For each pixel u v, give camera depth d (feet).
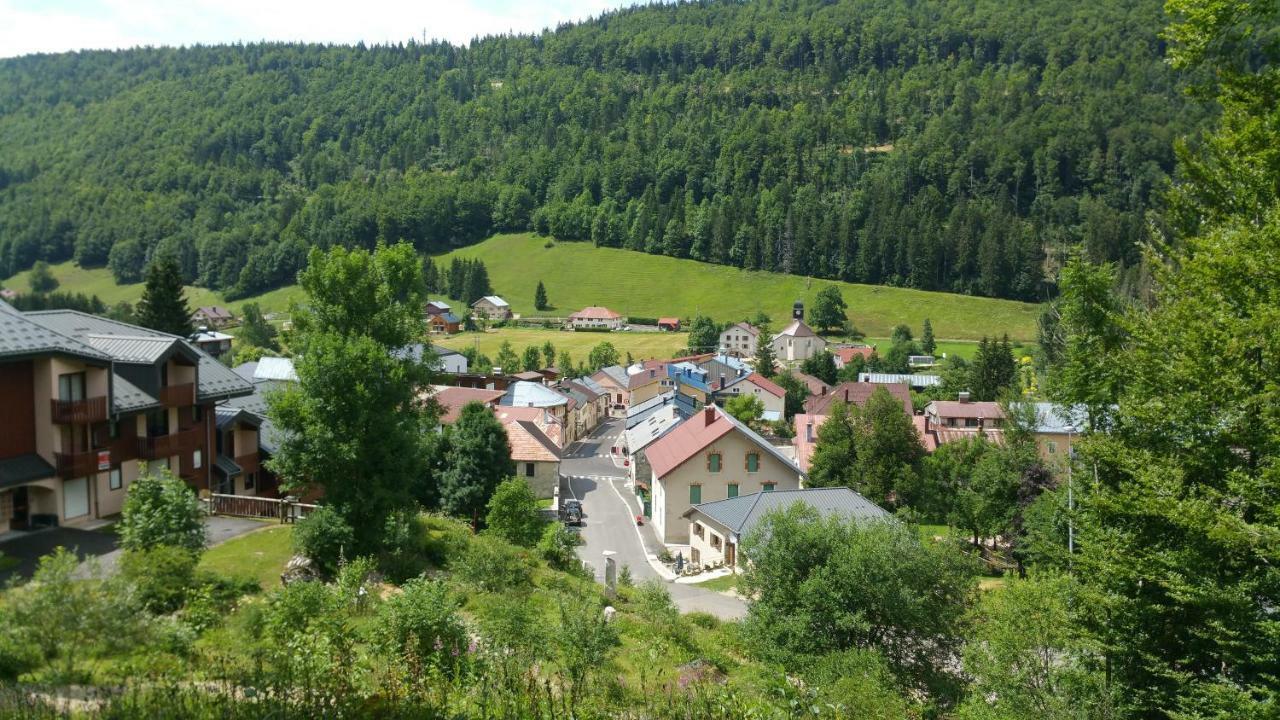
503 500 137.18
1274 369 52.16
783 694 54.34
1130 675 59.77
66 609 44.78
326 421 95.09
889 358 456.04
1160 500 54.44
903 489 187.83
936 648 79.20
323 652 45.21
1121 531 61.93
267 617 57.82
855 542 79.97
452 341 538.06
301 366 95.86
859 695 62.95
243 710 37.14
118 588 47.44
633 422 293.43
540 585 102.32
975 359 342.03
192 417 119.03
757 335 515.91
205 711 36.86
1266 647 49.78
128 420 106.93
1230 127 67.67
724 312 620.90
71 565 46.62
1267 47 64.39
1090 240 581.94
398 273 110.11
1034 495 168.45
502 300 620.90
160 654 48.21
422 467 101.96
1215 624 50.67
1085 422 74.23
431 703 41.52
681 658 77.82
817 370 437.17
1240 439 54.03
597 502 220.84
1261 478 50.93
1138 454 60.70
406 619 54.70
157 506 71.00
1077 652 63.31
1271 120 62.90
